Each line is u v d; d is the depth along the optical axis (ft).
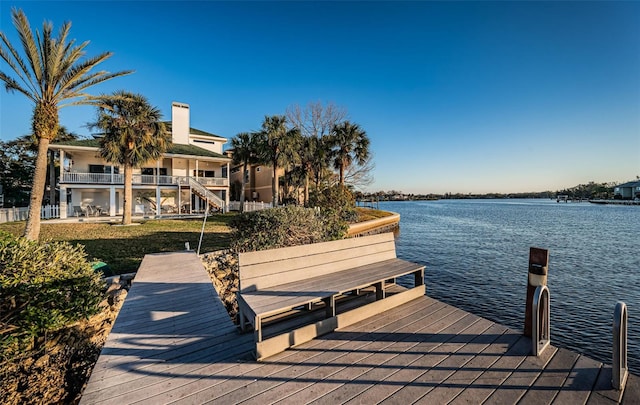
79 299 12.92
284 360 8.90
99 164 70.90
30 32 28.58
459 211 164.55
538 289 8.87
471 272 35.06
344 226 28.71
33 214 30.40
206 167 86.58
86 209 63.93
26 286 11.41
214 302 14.67
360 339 10.05
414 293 13.57
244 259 10.60
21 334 11.47
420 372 8.14
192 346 10.03
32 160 98.07
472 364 8.46
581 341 19.01
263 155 67.72
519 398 7.03
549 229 76.38
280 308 9.07
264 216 22.68
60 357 12.82
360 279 11.85
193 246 32.45
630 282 30.76
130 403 7.14
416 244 54.34
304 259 12.05
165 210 76.84
